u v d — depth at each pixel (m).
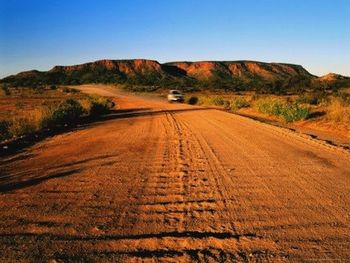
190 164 9.55
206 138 14.27
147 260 4.32
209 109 32.81
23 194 7.07
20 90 101.75
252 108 31.45
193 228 5.28
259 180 7.86
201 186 7.47
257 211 5.94
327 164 9.27
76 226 5.41
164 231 5.18
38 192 7.20
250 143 12.74
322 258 4.29
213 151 11.34
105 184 7.73
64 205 6.39
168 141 13.68
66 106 26.36
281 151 11.11
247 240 4.83
